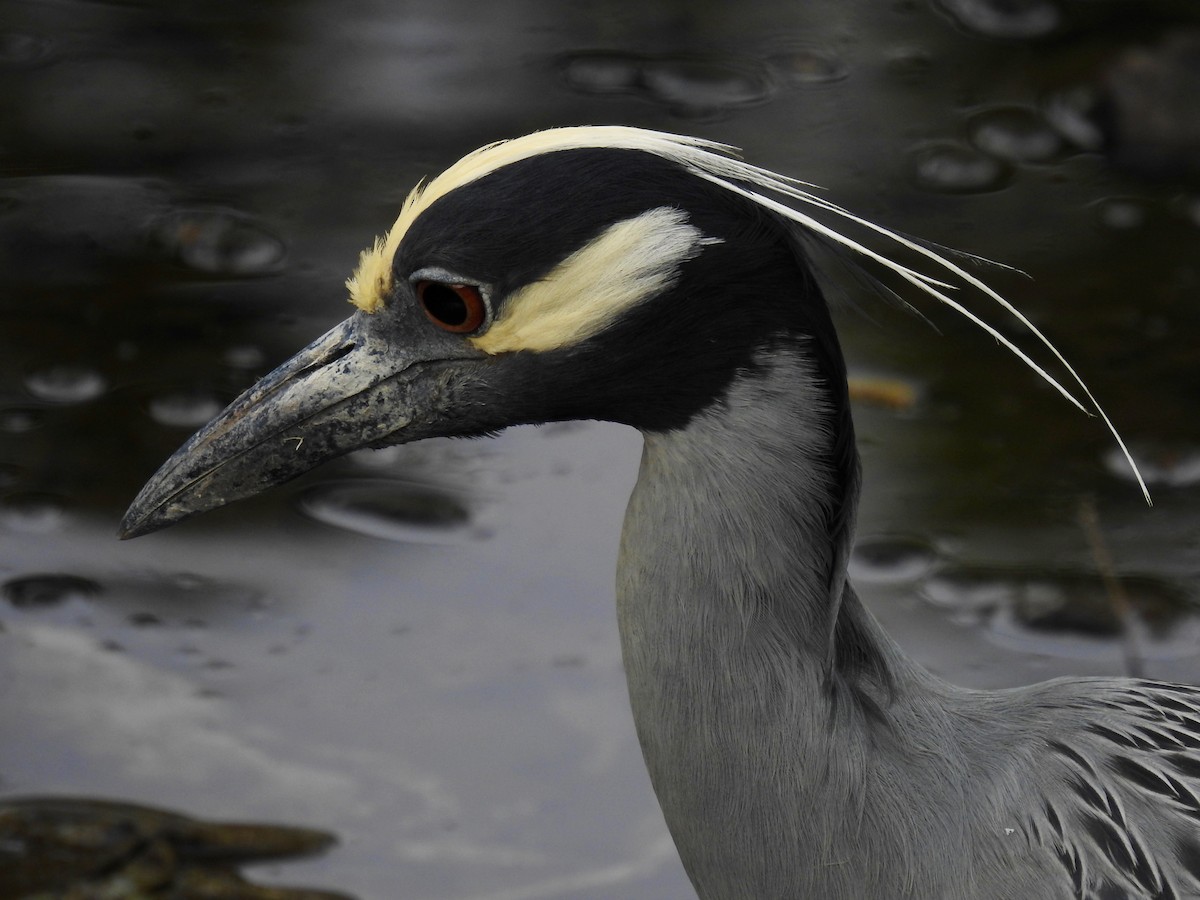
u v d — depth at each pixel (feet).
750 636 19.61
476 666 30.83
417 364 20.13
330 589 32.40
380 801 28.35
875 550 32.78
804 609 19.52
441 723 29.81
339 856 27.37
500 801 28.37
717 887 21.17
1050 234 40.42
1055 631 31.12
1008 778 20.98
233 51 47.09
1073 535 33.12
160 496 21.24
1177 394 35.96
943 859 20.47
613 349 19.06
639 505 20.03
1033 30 47.32
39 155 43.06
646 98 45.09
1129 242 40.22
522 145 18.97
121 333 37.88
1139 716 22.25
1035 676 30.22
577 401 19.62
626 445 35.83
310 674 30.73
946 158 42.86
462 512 34.04
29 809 27.94
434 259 19.13
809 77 45.98
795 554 19.31
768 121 44.19
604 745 29.43
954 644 30.83
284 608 31.99
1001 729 21.45
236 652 31.09
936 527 33.32
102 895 26.43
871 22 48.32
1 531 33.27
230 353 37.35
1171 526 33.30
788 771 19.95
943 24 48.01
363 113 44.57
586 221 18.70
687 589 19.69
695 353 18.86
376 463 35.45
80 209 41.32
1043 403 36.01
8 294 38.83
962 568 32.40
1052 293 38.63
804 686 19.72
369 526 33.78
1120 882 20.97
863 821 20.08
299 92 45.39
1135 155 43.01
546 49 47.24
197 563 33.01
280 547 33.37
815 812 20.07
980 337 37.65
